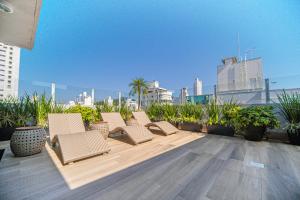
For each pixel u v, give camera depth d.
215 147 3.54
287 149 3.40
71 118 3.78
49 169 2.24
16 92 5.25
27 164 2.41
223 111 5.16
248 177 2.07
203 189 1.77
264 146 3.66
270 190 1.77
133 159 2.71
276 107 4.62
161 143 3.87
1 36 3.93
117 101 8.00
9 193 1.64
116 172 2.19
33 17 3.08
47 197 1.58
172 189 1.76
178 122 6.14
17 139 2.66
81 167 2.34
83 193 1.67
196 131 5.60
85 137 2.92
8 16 3.04
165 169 2.30
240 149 3.39
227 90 6.14
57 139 2.76
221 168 2.36
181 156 2.90
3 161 2.53
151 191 1.72
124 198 1.58
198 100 6.72
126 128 3.95
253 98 5.48
